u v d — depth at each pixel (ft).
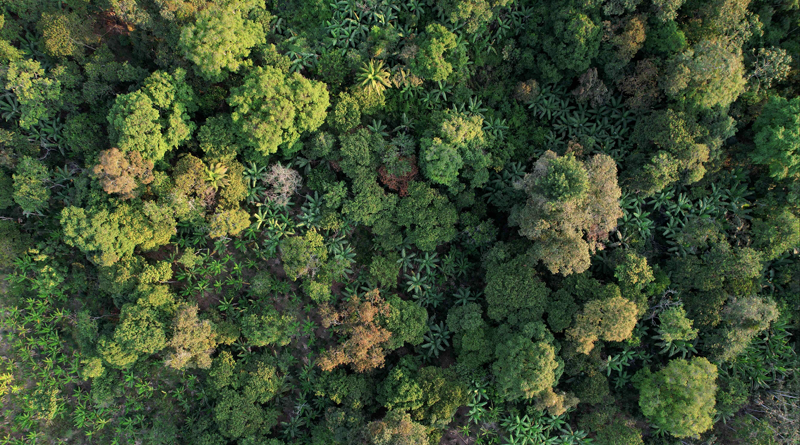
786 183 90.07
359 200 91.91
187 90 84.99
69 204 91.71
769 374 92.63
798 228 85.92
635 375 92.43
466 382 94.07
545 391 86.74
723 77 81.46
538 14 92.12
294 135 86.89
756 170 93.40
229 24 80.69
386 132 95.91
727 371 93.25
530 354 84.58
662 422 85.46
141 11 81.56
